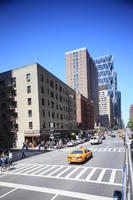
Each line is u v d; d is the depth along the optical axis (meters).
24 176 14.19
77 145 44.91
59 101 57.38
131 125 109.81
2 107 49.62
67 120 63.53
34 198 9.30
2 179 13.54
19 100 46.91
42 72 47.53
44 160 22.31
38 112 43.88
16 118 47.00
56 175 13.96
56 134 51.78
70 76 136.12
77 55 135.38
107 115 198.00
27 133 45.06
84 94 129.38
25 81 46.31
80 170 15.41
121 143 44.66
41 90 46.25
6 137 48.06
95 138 46.34
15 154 31.03
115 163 18.20
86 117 94.69
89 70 139.75
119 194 3.97
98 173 14.08
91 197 9.10
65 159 22.17
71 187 10.83
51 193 9.94
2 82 50.25
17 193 10.17
